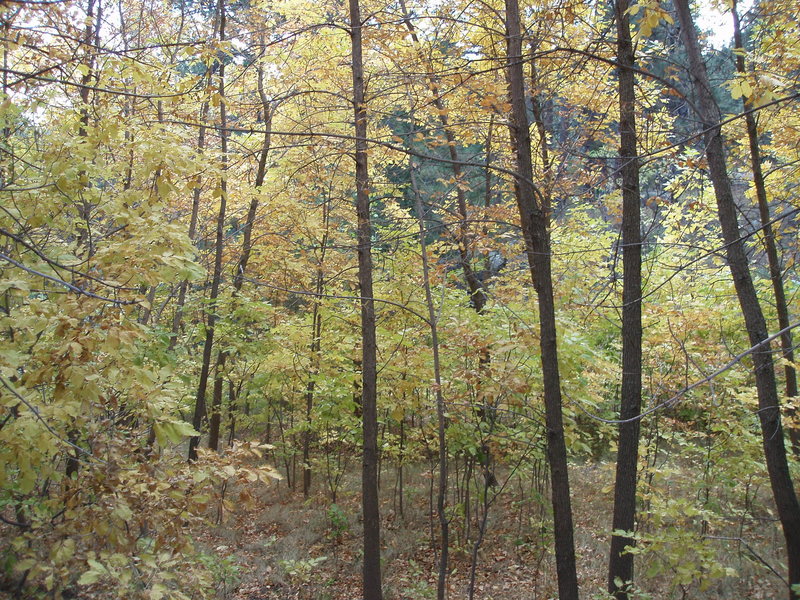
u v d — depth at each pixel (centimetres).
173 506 415
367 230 834
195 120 734
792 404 730
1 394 370
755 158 825
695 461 1098
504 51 788
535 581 845
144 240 435
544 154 828
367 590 777
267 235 1176
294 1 939
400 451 1140
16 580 421
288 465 1425
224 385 1669
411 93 761
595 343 1136
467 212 1010
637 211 678
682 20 574
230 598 811
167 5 1027
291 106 1084
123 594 377
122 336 371
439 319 968
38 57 513
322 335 1120
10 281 385
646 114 703
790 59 654
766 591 777
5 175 491
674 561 617
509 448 891
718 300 1109
